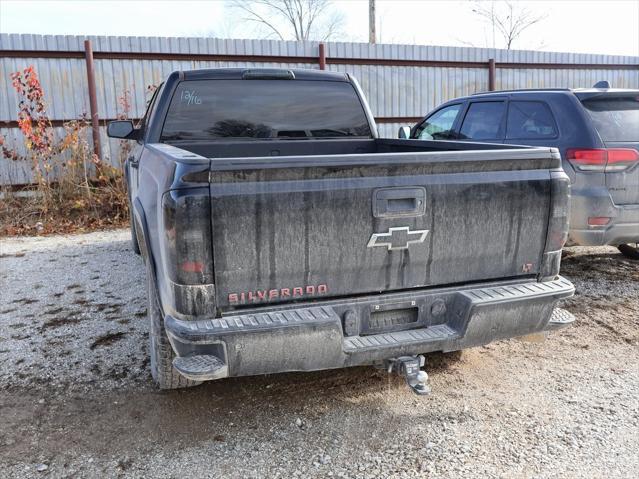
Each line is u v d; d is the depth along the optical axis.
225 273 2.52
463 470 2.73
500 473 2.70
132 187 4.88
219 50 11.05
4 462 2.81
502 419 3.18
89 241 7.95
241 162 2.47
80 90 10.30
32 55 9.95
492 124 6.29
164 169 2.70
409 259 2.80
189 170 2.44
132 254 7.03
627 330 4.43
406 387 3.56
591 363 3.87
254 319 2.56
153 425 3.15
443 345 2.85
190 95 4.29
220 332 2.47
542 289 3.00
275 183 2.54
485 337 2.94
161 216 2.58
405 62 12.56
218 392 3.51
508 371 3.77
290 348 2.60
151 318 3.26
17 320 4.73
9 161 9.91
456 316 2.90
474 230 2.88
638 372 3.72
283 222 2.56
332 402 3.39
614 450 2.86
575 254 6.68
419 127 7.76
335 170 2.61
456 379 3.66
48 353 4.06
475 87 13.42
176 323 2.53
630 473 2.68
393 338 2.79
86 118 10.40
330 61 11.89
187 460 2.84
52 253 7.17
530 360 3.93
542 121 5.63
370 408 3.32
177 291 2.51
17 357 4.00
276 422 3.18
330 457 2.85
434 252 2.83
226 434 3.07
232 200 2.48
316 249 2.63
